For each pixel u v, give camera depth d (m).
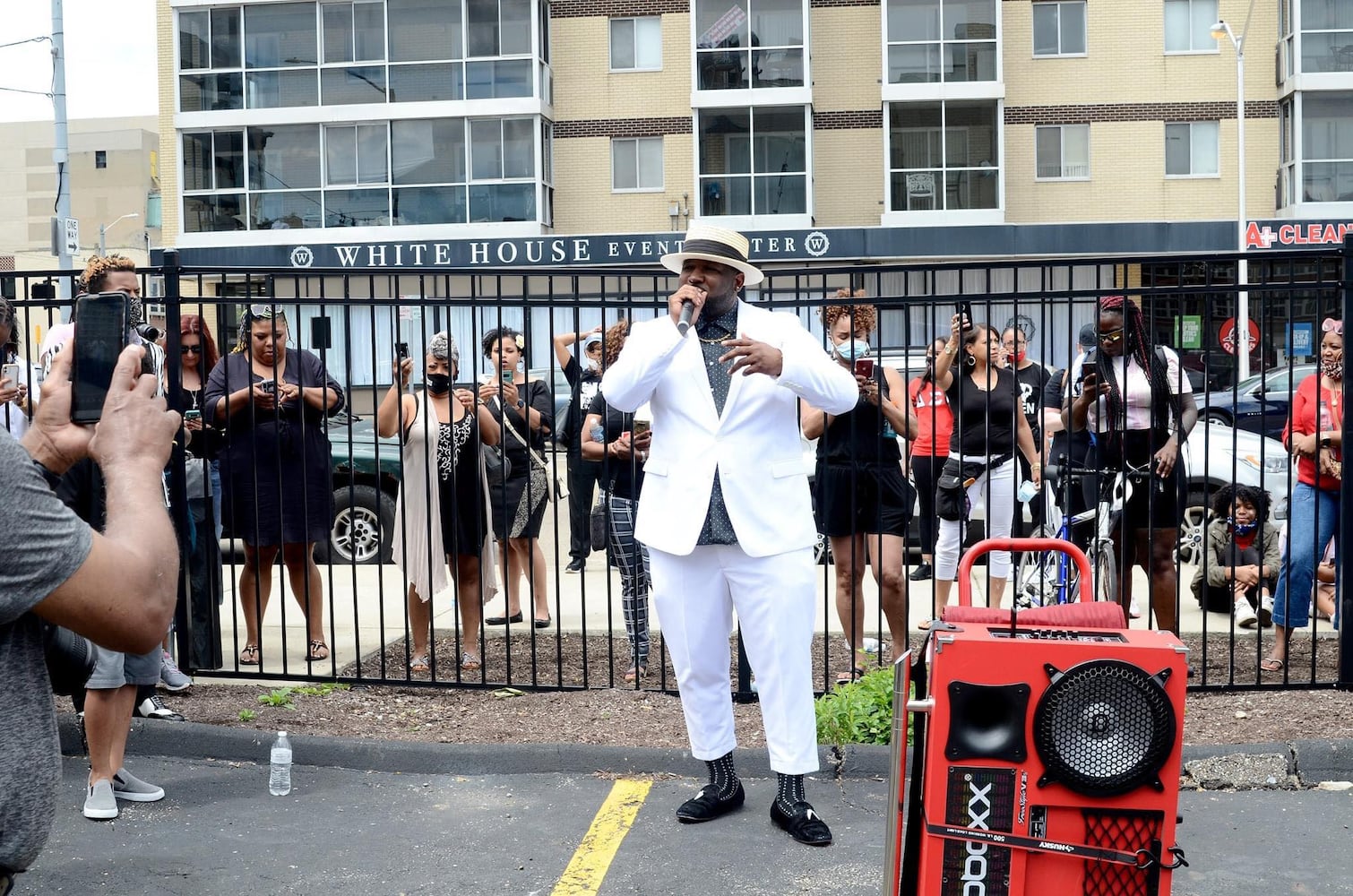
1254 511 7.68
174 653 6.61
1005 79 28.34
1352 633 5.99
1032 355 13.11
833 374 4.34
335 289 21.12
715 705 4.66
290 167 28.61
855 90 28.56
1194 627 7.79
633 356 4.37
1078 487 7.36
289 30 28.39
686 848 4.43
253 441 6.17
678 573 4.50
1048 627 3.24
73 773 5.27
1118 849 3.01
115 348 1.96
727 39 28.25
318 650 7.13
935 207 28.27
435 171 28.42
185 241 28.83
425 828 4.68
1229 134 28.02
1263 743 5.18
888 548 6.71
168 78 29.33
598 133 29.00
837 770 5.23
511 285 23.52
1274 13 27.91
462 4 28.05
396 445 11.01
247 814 4.82
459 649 6.35
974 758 3.03
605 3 28.77
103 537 1.80
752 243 28.23
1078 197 28.44
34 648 1.82
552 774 5.29
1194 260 5.74
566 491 12.36
